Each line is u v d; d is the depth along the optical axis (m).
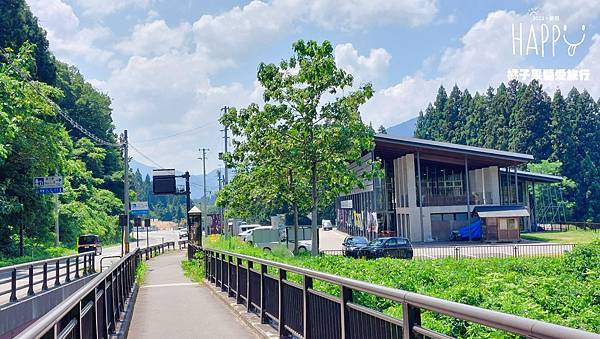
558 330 2.42
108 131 90.19
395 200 63.09
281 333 9.23
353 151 28.89
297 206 33.09
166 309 14.63
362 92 28.81
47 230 46.53
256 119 29.06
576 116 99.69
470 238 56.16
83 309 6.03
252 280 12.47
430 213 58.88
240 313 12.41
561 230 71.50
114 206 80.75
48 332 3.92
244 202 33.50
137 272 24.67
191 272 25.48
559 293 12.47
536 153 94.75
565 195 92.00
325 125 28.75
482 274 17.55
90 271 24.17
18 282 21.62
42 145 38.81
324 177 29.59
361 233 67.06
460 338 6.93
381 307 8.79
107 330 8.85
